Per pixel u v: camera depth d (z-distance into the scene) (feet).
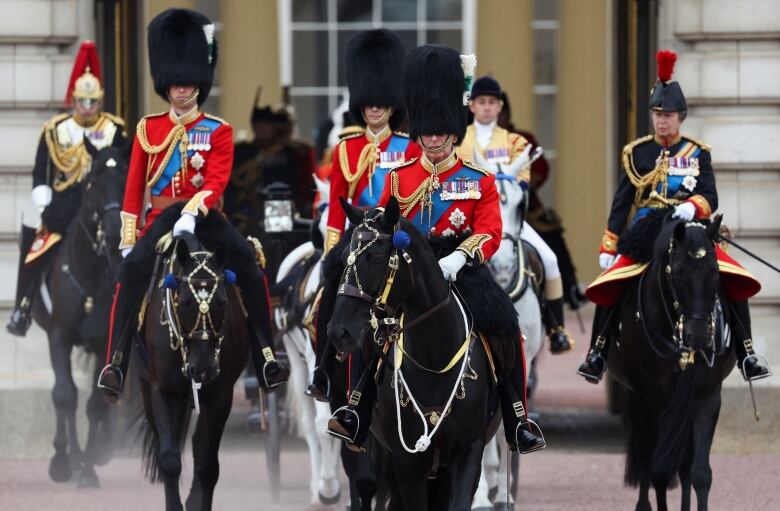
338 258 92.63
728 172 146.51
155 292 102.22
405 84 91.15
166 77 107.76
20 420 143.74
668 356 106.93
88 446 128.77
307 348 116.26
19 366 145.89
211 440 102.99
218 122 108.37
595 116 246.47
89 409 128.77
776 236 145.89
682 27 147.33
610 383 172.96
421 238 84.69
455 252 87.66
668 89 112.88
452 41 244.42
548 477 133.18
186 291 95.86
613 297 112.47
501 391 90.43
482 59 246.47
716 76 146.61
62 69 147.95
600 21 245.65
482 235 88.94
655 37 153.48
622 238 111.45
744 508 117.19
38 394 143.64
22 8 147.84
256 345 104.94
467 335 87.25
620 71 164.66
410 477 86.84
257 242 110.73
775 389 142.92
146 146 107.65
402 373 86.02
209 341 96.27
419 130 90.58
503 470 117.19
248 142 190.49
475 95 126.82
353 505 100.94
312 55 243.40
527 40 245.86
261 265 110.42
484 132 127.13
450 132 90.33
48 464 140.36
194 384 99.04
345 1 243.19
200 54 108.47
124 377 104.42
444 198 90.17
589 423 165.89
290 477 134.92
